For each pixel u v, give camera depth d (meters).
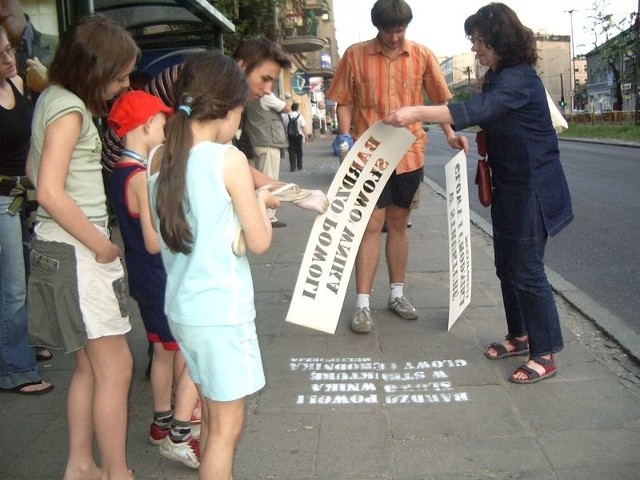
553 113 3.94
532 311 3.92
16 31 4.49
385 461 3.13
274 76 3.57
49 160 2.56
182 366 3.39
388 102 4.83
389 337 4.75
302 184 14.87
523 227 3.83
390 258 5.16
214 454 2.38
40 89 4.26
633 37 39.53
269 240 2.35
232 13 16.23
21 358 3.99
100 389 2.82
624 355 4.32
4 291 3.91
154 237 2.81
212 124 2.37
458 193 4.60
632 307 5.55
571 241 8.36
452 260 4.64
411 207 4.96
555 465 3.05
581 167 18.58
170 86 3.40
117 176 3.03
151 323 3.22
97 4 6.75
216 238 2.28
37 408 3.83
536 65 3.98
